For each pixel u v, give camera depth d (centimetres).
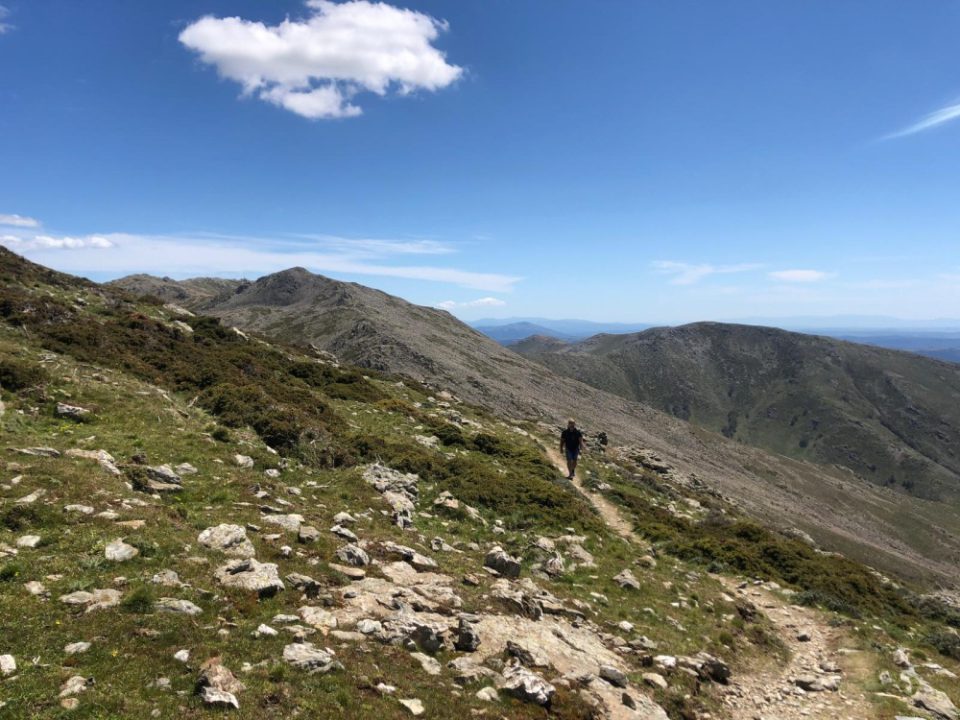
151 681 726
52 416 1803
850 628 1855
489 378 10194
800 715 1260
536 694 941
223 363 3231
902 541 11819
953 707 1330
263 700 737
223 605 957
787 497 10669
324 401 3403
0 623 767
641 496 3509
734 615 1816
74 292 3669
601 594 1683
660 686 1172
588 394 13350
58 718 627
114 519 1159
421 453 2648
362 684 835
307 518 1519
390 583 1245
